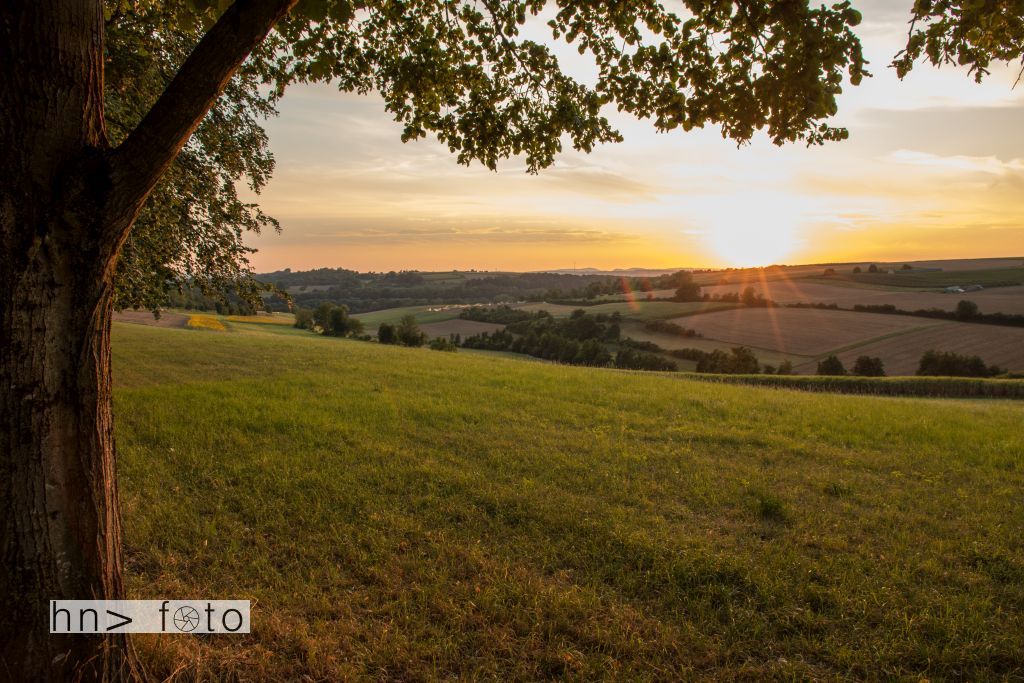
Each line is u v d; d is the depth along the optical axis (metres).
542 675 4.08
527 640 4.42
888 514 7.17
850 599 5.01
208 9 4.30
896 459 9.87
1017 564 5.69
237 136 10.88
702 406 15.19
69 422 2.67
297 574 5.43
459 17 5.47
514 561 5.80
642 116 5.03
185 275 10.45
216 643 4.25
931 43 4.13
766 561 5.80
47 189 2.51
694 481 8.41
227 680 3.76
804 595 5.11
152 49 8.69
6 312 2.49
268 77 5.66
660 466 9.21
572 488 8.05
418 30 5.54
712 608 5.04
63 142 2.54
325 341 36.91
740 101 4.32
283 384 16.61
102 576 2.84
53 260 2.54
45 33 2.45
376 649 4.25
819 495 7.96
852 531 6.67
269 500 7.33
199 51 2.61
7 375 2.51
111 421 2.94
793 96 3.99
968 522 6.93
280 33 4.96
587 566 5.74
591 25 5.04
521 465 9.02
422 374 19.97
